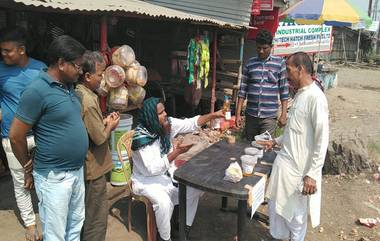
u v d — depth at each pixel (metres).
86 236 3.41
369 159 5.63
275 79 4.61
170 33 9.34
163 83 8.59
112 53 4.98
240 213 3.27
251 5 8.91
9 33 3.29
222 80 8.78
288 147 3.24
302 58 3.12
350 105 10.98
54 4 3.88
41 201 2.75
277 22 9.34
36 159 2.71
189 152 4.59
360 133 6.19
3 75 3.36
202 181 3.13
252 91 4.73
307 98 3.10
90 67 3.08
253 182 3.12
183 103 9.00
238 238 3.32
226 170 3.16
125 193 4.79
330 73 14.34
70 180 2.78
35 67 3.48
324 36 12.92
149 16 5.16
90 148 3.23
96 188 3.32
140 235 3.94
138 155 3.55
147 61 9.62
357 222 4.38
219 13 9.16
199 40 7.18
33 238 3.74
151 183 3.61
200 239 3.92
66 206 2.80
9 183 5.00
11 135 2.59
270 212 3.44
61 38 2.56
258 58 4.68
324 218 4.45
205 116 3.91
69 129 2.67
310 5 9.55
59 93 2.60
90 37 7.46
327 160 5.64
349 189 5.18
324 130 3.02
